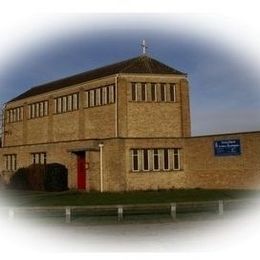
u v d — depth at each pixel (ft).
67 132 151.02
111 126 133.28
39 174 126.82
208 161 121.19
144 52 143.23
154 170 121.90
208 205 73.36
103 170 119.44
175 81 137.28
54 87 164.25
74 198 98.99
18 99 178.70
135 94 132.98
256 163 111.24
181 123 136.87
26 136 171.63
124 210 72.64
